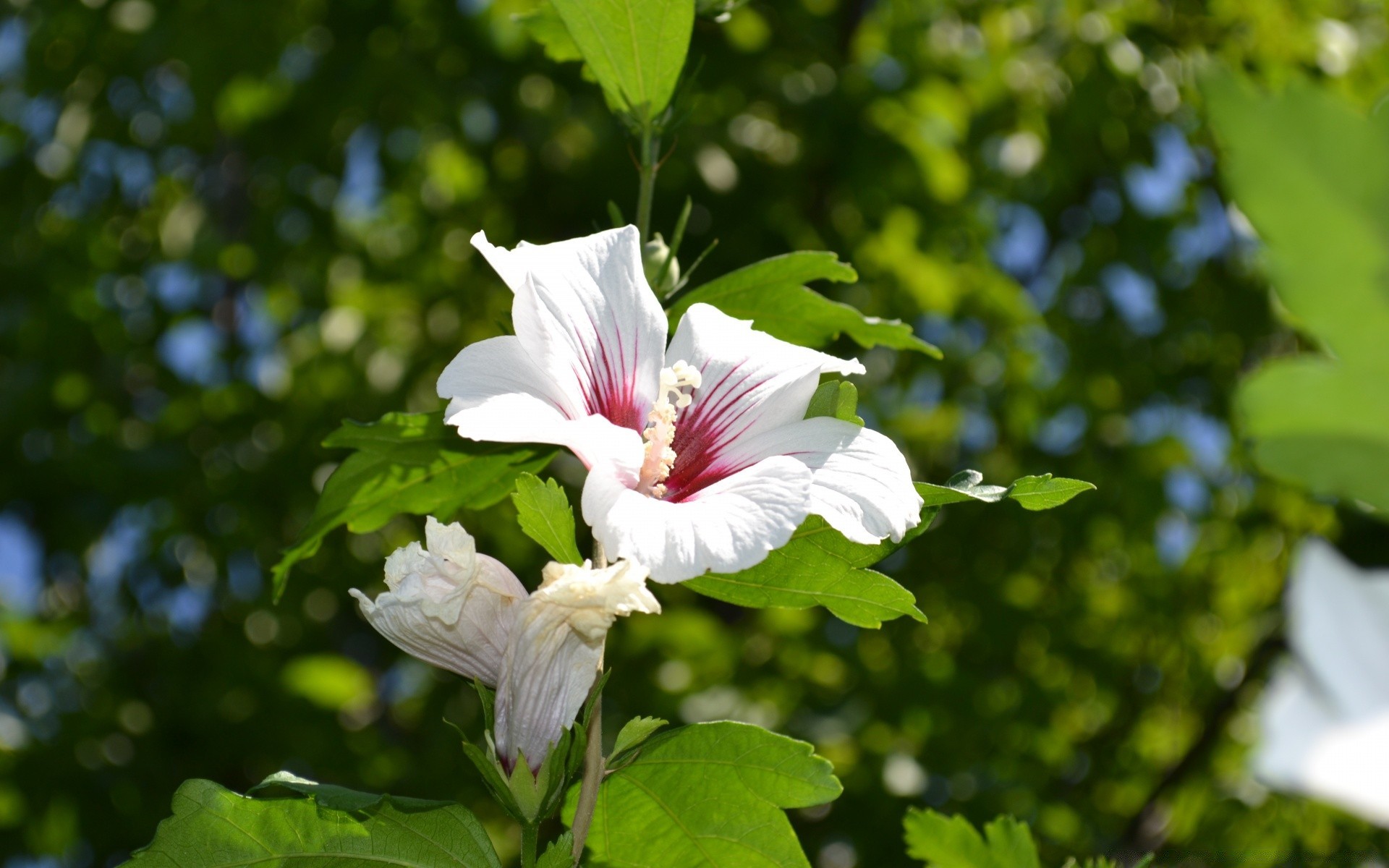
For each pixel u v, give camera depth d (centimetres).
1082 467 803
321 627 752
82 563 709
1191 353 837
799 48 708
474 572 177
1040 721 794
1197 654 905
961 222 759
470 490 228
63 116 777
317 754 675
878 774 637
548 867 167
